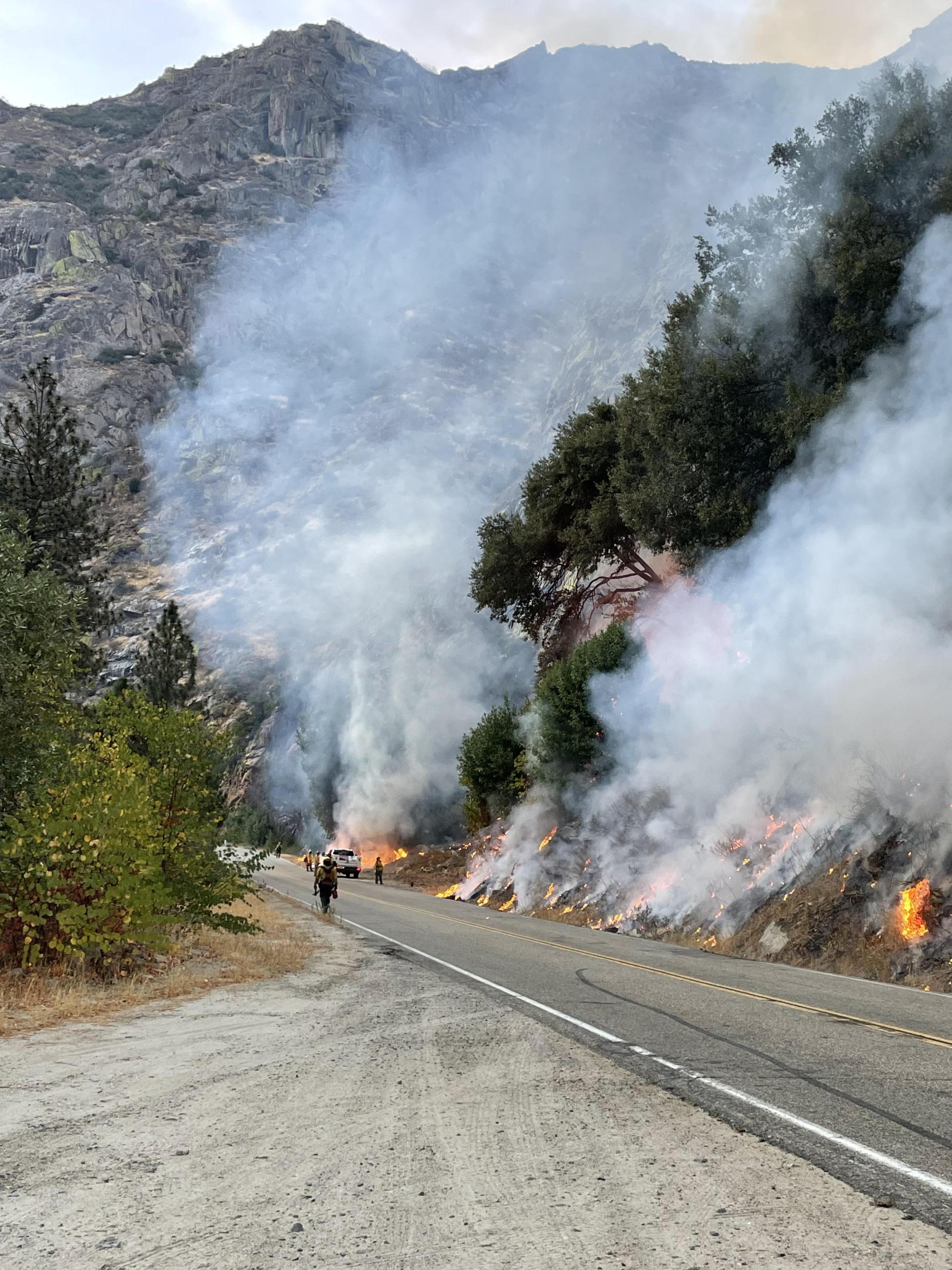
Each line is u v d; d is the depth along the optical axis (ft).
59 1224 12.71
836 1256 11.38
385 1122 17.72
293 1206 13.29
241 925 52.34
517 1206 13.17
